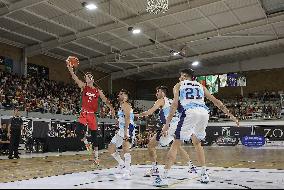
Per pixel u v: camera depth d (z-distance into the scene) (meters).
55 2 15.62
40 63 23.38
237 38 22.67
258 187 3.79
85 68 26.75
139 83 33.88
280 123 21.30
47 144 15.08
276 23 20.00
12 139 10.62
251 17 18.86
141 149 18.38
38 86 20.67
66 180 4.55
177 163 7.62
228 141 22.39
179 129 4.11
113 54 24.33
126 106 5.28
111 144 5.75
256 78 28.95
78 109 21.03
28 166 7.41
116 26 18.28
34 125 15.83
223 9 17.59
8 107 15.15
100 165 7.55
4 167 7.14
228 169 6.12
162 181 3.96
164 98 5.31
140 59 26.02
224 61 29.45
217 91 30.27
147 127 23.45
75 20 17.92
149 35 21.06
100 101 21.17
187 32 20.92
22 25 18.20
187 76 4.34
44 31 19.31
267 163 7.71
